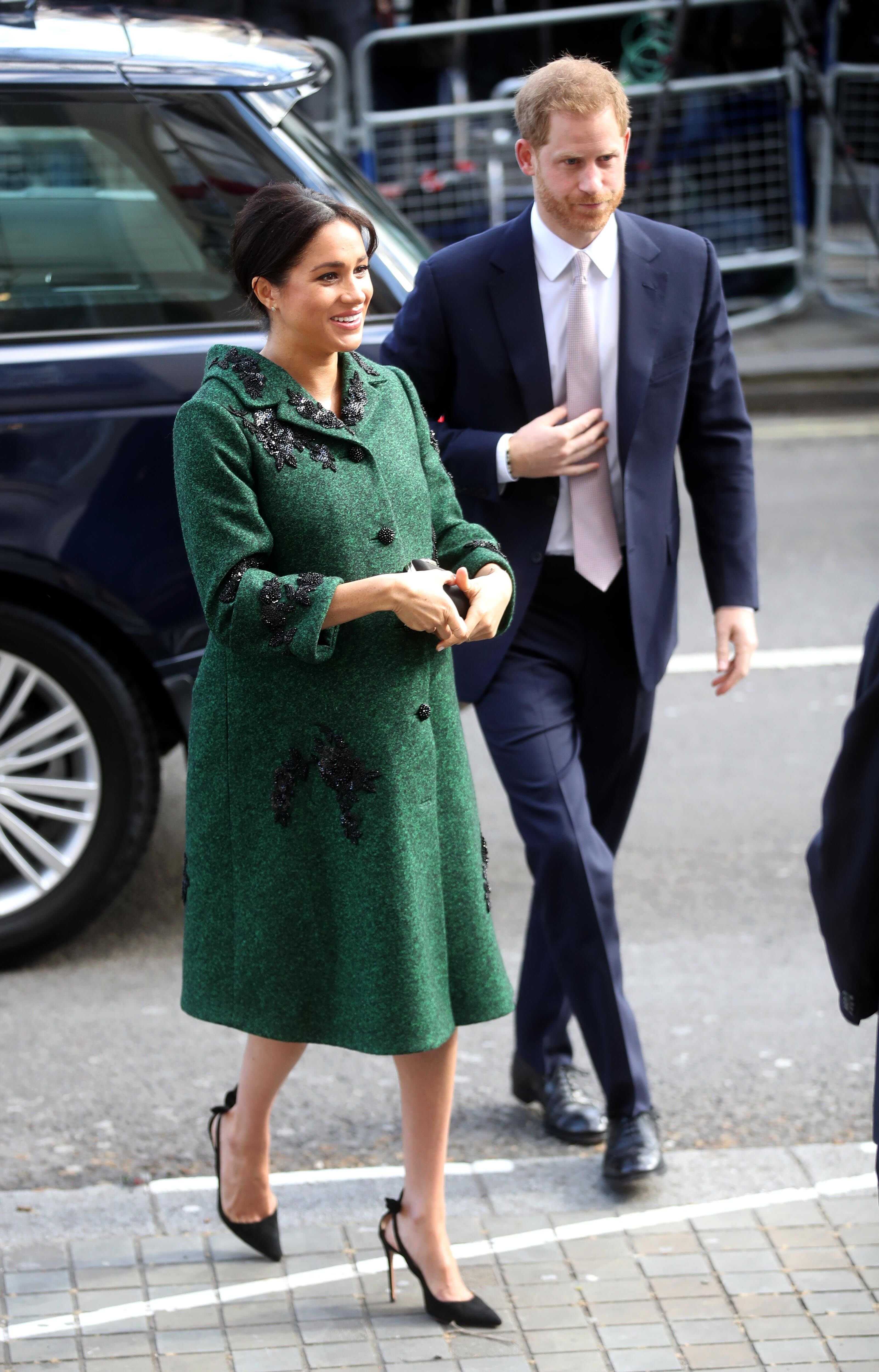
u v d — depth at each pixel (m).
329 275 3.40
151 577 5.46
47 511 5.36
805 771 7.42
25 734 5.62
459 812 3.72
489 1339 3.78
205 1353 3.70
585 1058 5.31
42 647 5.52
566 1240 4.16
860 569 9.74
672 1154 4.57
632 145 13.49
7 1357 3.66
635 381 4.31
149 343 5.45
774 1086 5.06
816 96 13.41
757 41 13.45
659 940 6.02
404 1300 3.92
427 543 3.67
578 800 4.32
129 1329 3.78
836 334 14.20
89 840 5.68
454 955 3.74
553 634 4.47
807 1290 3.94
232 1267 4.03
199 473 3.42
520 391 4.38
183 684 5.55
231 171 5.58
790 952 5.94
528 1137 4.77
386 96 13.83
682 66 13.49
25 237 5.48
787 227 14.06
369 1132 4.80
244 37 5.90
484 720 4.43
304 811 3.58
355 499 3.49
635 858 6.66
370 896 3.55
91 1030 5.37
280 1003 3.67
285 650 3.38
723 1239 4.16
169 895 6.32
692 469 4.58
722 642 4.49
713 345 4.46
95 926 6.09
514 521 4.39
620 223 4.35
